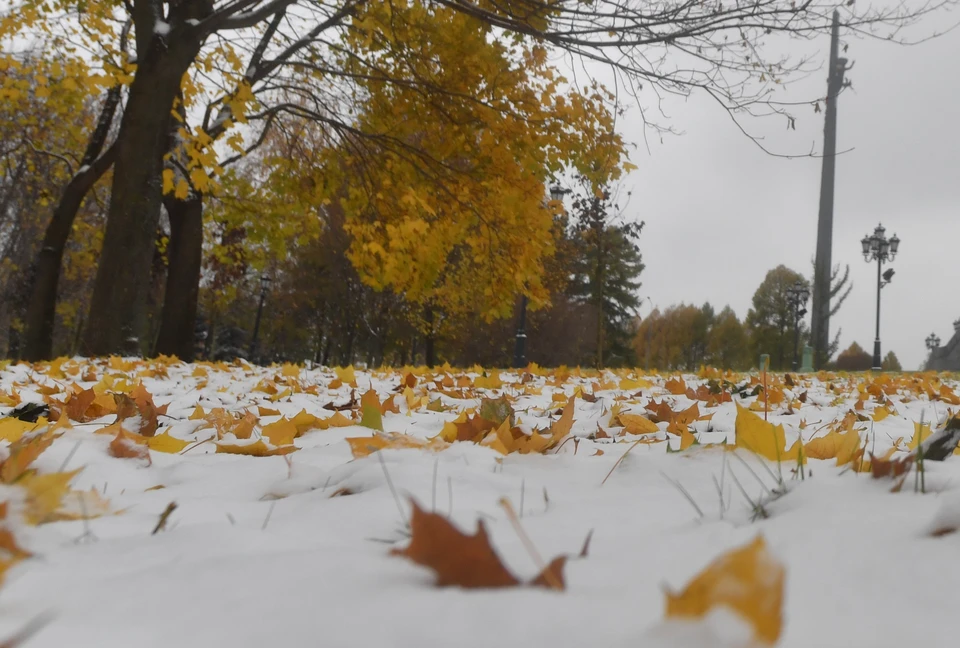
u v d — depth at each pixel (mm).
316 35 11516
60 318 32312
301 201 12625
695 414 3145
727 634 496
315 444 2604
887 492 1179
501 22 8344
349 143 11703
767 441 1678
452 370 9062
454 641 584
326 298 29156
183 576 794
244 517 1365
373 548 1019
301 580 766
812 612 666
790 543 899
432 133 11711
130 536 1127
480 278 24562
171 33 9680
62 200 12914
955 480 1207
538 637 584
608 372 11148
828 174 42438
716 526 1062
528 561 905
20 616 688
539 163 10211
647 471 1714
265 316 36250
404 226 10023
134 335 9664
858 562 806
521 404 4773
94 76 8523
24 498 1181
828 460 1771
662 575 793
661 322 74062
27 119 15656
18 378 5332
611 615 622
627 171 10055
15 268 26625
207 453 2314
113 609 685
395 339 31766
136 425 2473
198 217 12820
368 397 2867
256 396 4977
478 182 10539
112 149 12727
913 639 607
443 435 2457
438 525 710
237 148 8141
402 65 10727
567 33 8359
